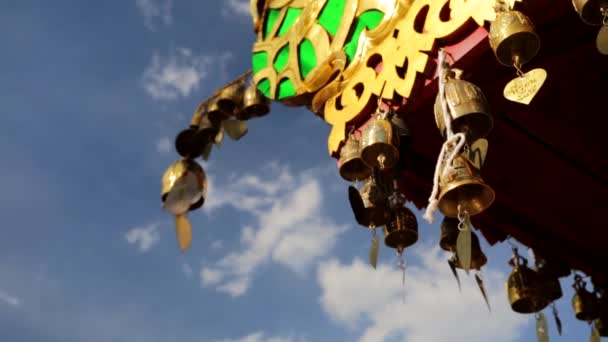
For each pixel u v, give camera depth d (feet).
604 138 17.49
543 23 14.43
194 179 21.53
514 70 15.37
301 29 19.07
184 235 20.98
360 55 16.90
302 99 18.51
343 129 16.67
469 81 15.39
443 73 14.39
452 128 13.79
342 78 17.25
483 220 19.71
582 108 16.79
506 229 19.84
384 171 16.38
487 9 14.19
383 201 16.66
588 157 17.92
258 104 21.65
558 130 17.22
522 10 13.87
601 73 15.92
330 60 17.69
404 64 15.64
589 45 15.10
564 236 20.44
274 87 19.24
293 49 19.06
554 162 18.15
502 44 13.07
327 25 18.44
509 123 16.99
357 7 17.61
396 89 15.51
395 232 17.03
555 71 15.76
